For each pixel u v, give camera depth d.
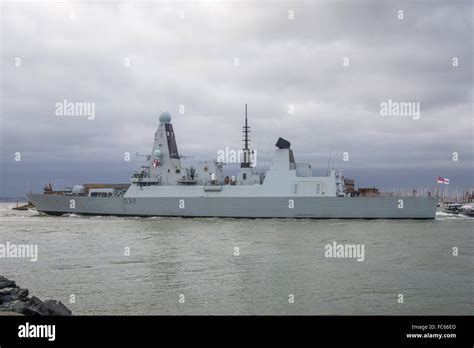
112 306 23.14
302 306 23.02
